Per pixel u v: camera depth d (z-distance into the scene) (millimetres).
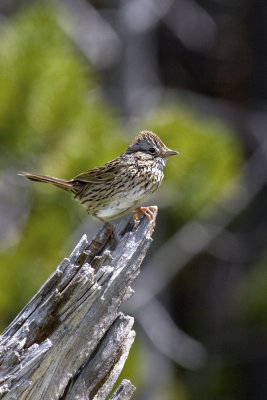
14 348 7258
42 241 12023
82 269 7379
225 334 20391
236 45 21844
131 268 7719
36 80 12094
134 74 17875
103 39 17531
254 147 20562
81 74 12828
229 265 21016
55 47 12602
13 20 13039
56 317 7383
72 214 12391
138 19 17578
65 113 12195
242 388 20250
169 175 13398
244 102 21875
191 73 21734
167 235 16375
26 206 12477
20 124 11992
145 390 16703
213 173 13617
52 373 7441
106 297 7547
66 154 12141
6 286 11773
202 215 14289
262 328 17922
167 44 21391
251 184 18922
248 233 20891
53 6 13391
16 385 7254
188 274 21312
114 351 7695
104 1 19062
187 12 20172
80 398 7645
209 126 14219
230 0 21625
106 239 7930
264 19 21516
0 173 12148
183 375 18844
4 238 12523
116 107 17172
